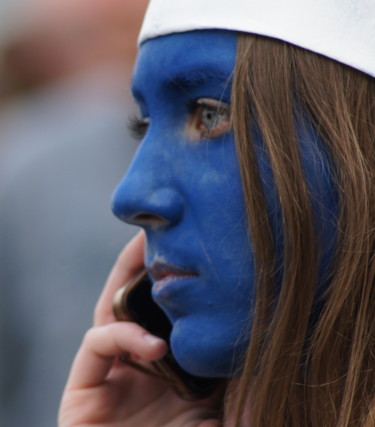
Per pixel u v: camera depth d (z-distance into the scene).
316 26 5.28
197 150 5.43
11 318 9.59
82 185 9.50
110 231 9.37
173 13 5.49
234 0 5.35
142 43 5.74
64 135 9.82
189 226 5.42
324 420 5.34
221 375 5.55
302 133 5.27
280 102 5.28
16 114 10.78
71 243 9.39
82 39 10.55
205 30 5.41
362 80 5.32
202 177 5.39
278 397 5.34
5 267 9.52
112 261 9.33
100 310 6.93
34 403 9.54
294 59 5.29
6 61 10.98
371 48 5.31
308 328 5.35
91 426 6.74
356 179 5.25
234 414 5.50
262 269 5.26
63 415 6.81
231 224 5.33
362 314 5.30
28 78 10.80
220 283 5.36
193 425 6.55
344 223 5.28
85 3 10.50
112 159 9.60
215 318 5.41
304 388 5.38
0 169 10.56
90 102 10.11
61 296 9.40
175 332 5.54
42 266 9.46
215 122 5.41
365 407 5.32
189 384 6.37
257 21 5.31
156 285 5.59
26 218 9.56
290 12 5.29
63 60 10.62
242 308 5.36
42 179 9.60
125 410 6.78
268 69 5.29
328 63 5.29
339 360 5.35
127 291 6.49
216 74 5.36
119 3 10.38
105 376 6.80
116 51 10.44
